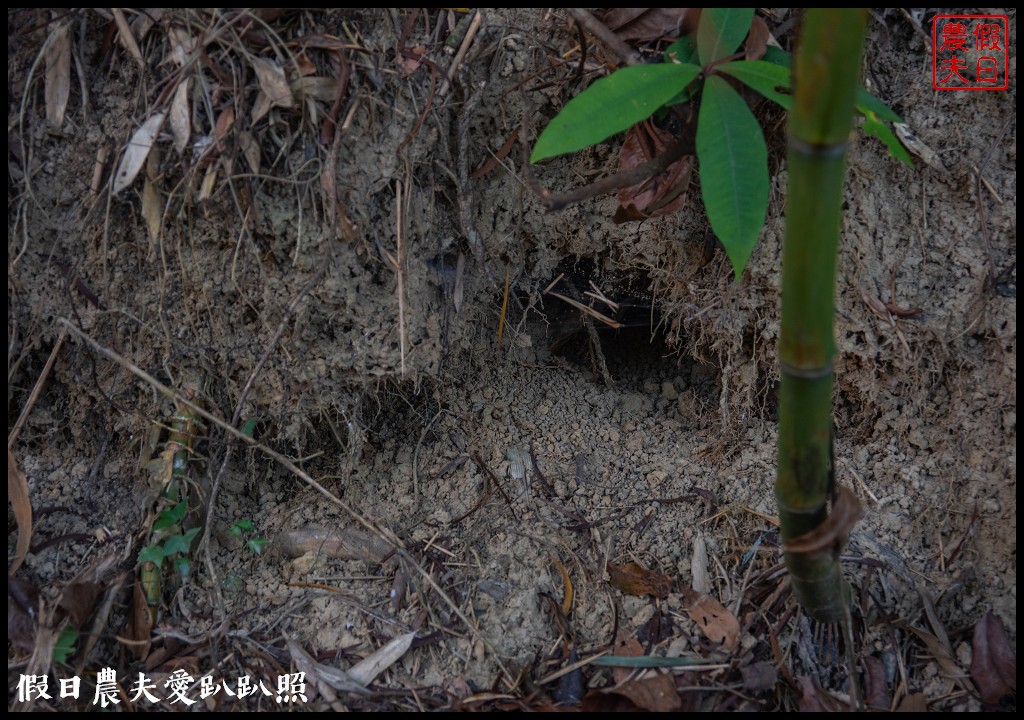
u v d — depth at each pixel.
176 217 1.60
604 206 1.79
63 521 1.69
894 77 1.73
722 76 1.49
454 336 1.85
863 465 1.79
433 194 1.72
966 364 1.69
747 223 1.31
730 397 1.89
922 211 1.71
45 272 1.67
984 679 1.49
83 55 1.61
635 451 1.92
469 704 1.47
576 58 1.67
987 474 1.67
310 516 1.78
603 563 1.67
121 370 1.71
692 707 1.44
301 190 1.58
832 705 1.44
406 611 1.61
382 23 1.60
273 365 1.69
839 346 1.75
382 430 1.91
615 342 2.15
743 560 1.68
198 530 1.65
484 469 1.83
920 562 1.66
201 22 1.55
